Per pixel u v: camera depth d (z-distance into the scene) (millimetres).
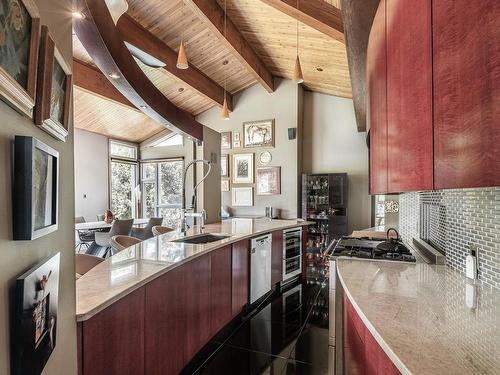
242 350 2715
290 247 4566
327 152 7105
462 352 885
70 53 1094
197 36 5402
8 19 617
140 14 4648
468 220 1676
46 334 829
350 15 2162
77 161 7391
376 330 1035
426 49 1173
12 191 686
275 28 4793
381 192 1839
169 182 8836
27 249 757
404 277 1695
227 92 7418
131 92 2395
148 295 1709
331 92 6895
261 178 7332
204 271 2484
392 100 1596
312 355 2633
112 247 2859
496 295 1380
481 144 846
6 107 663
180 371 2084
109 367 1362
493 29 795
